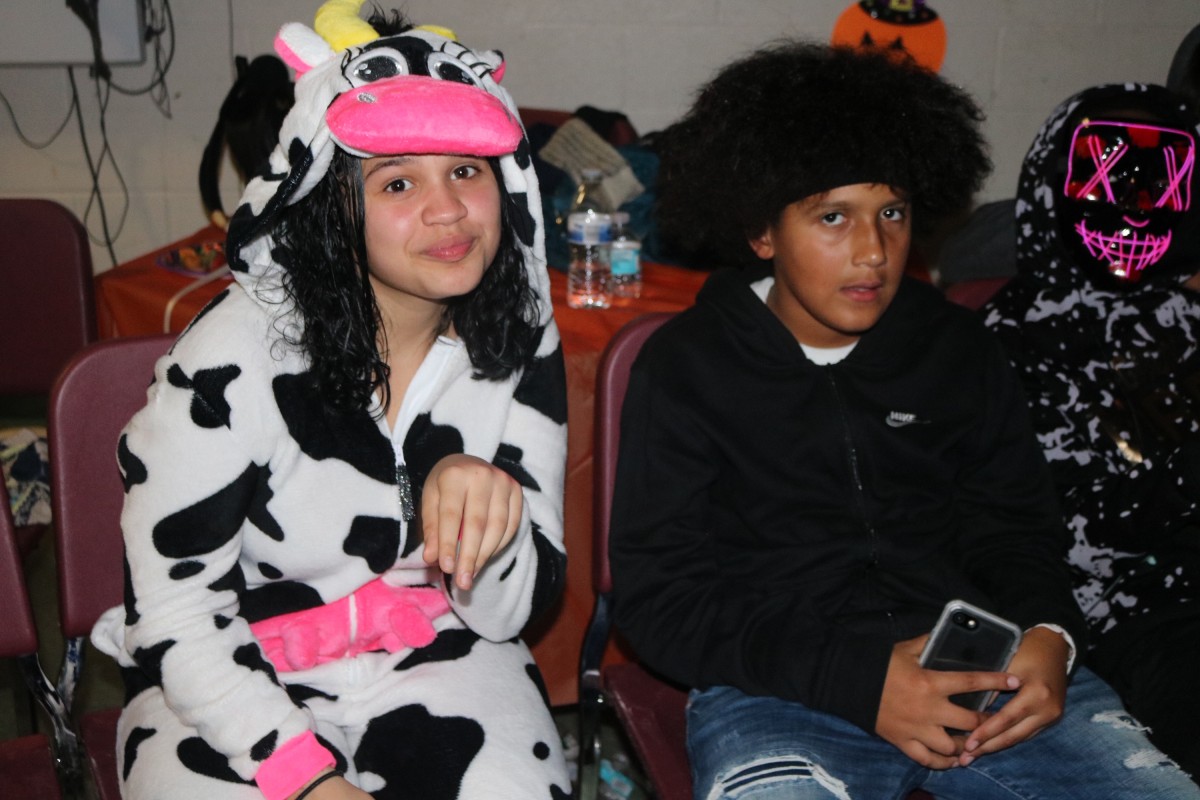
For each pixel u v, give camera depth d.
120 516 1.14
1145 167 1.36
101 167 3.00
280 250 0.98
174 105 2.97
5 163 2.96
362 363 0.99
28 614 1.10
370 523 1.05
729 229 1.33
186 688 0.96
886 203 1.17
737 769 1.06
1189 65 2.03
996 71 3.11
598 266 1.90
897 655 1.09
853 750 1.10
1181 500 1.26
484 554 0.94
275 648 1.07
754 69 1.27
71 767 1.11
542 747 1.04
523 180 1.02
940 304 1.30
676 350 1.23
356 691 1.07
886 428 1.23
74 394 1.11
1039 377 1.41
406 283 0.98
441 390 1.08
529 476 1.13
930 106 1.23
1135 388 1.41
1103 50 3.12
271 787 0.94
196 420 0.95
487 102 0.92
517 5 2.95
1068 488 1.38
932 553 1.25
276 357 0.97
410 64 0.93
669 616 1.17
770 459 1.21
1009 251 1.96
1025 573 1.22
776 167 1.16
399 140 0.88
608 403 1.25
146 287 1.83
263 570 1.06
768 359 1.23
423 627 1.09
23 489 1.60
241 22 2.92
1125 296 1.44
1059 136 1.41
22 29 2.80
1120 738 1.12
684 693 1.27
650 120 3.09
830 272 1.17
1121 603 1.32
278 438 0.99
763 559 1.21
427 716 1.04
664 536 1.19
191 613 0.98
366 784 0.99
